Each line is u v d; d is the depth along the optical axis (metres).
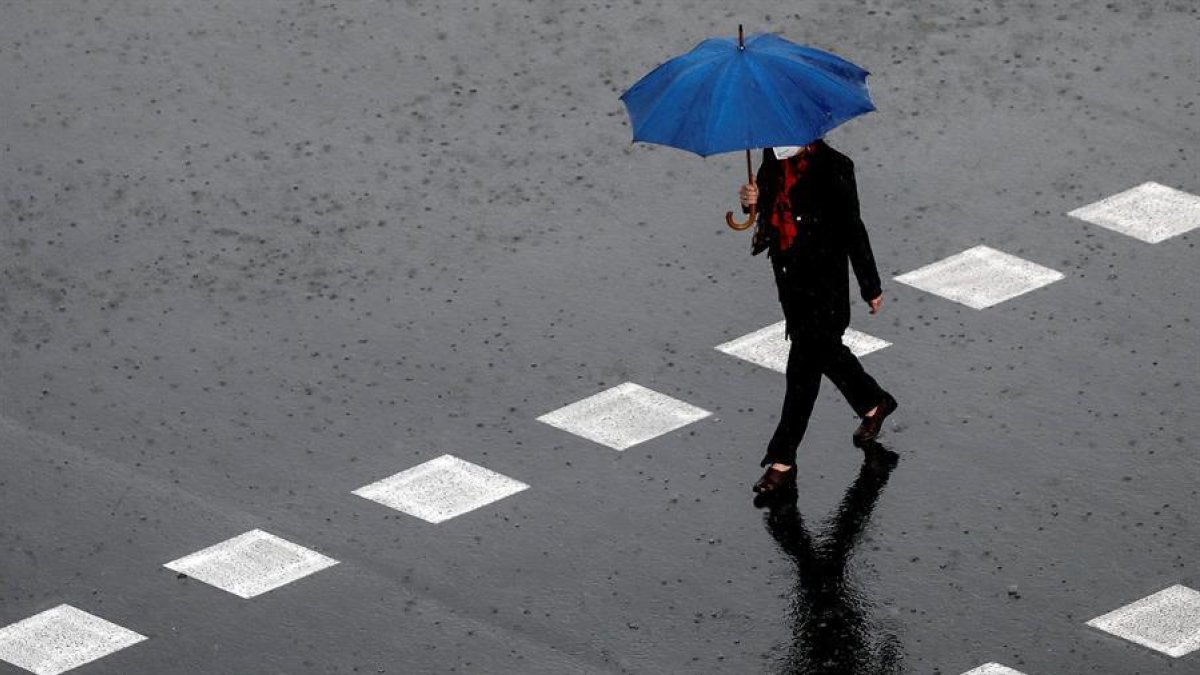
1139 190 33.81
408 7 39.03
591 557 27.56
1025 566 27.09
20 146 36.12
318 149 35.69
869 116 35.62
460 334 31.64
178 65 37.84
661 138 26.75
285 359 31.34
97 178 35.31
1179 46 36.91
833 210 27.50
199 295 32.72
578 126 35.91
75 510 28.73
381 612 26.83
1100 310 31.47
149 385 30.98
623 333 31.47
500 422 29.95
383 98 36.78
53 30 38.91
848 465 28.78
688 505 28.33
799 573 27.14
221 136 36.12
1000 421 29.45
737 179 34.53
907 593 26.77
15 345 31.86
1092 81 36.16
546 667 25.88
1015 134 35.09
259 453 29.59
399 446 29.61
